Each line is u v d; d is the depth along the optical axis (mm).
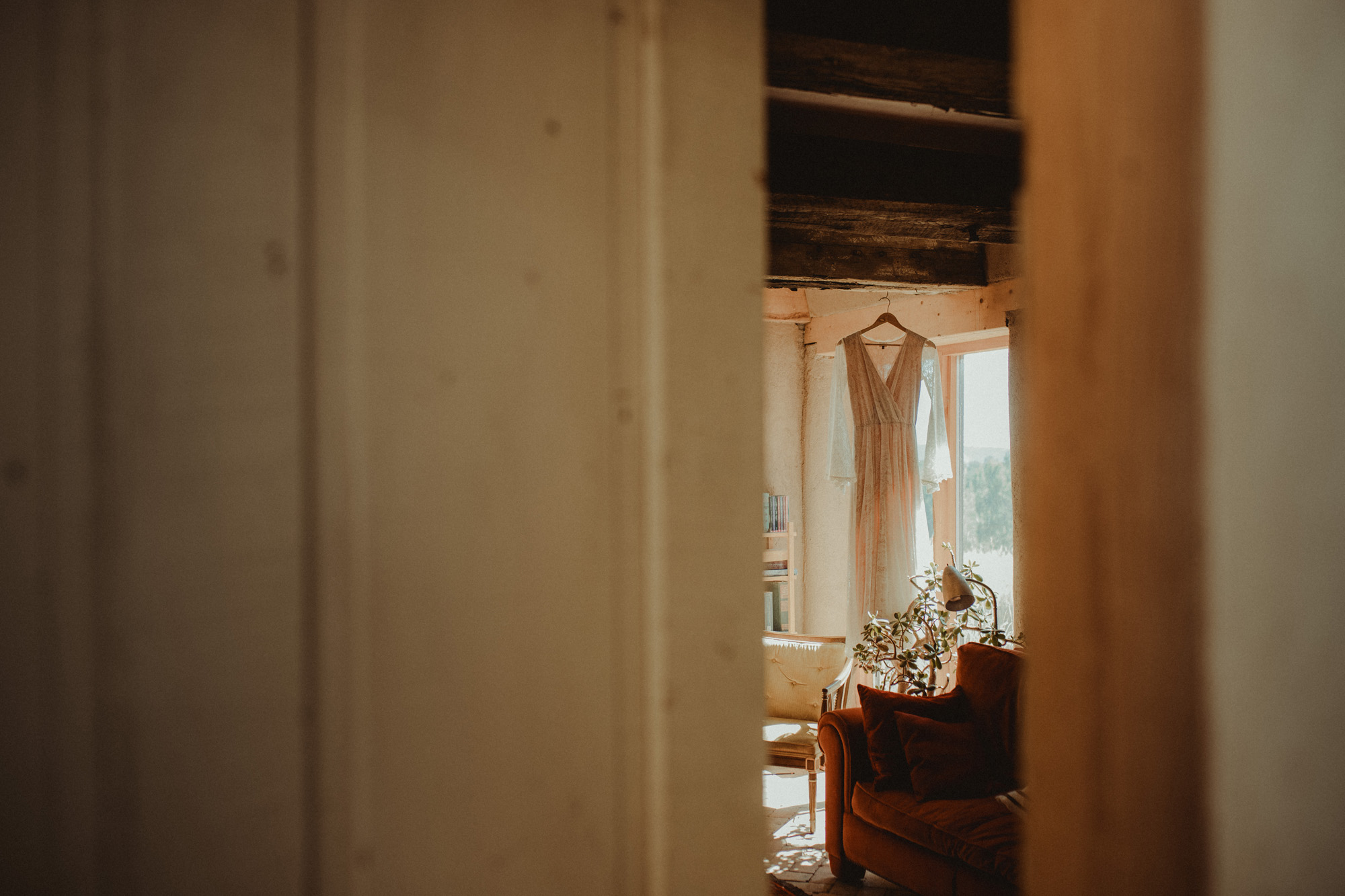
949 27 1767
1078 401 642
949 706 3664
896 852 3367
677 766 923
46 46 660
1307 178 619
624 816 898
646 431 916
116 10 682
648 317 918
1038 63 678
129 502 684
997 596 4957
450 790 805
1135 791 606
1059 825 650
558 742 860
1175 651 590
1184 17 596
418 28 803
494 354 834
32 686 655
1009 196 2904
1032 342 679
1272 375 605
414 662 791
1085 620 636
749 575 982
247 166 729
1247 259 599
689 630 934
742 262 984
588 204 888
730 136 979
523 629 844
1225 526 589
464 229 821
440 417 806
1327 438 622
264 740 730
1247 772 592
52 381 662
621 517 901
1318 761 616
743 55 990
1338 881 623
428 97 807
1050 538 661
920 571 4770
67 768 665
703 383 953
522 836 840
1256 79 604
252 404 728
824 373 6219
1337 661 624
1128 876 608
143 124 692
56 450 663
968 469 5184
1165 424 599
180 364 703
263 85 736
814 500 6277
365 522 771
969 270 4688
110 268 680
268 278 736
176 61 704
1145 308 608
